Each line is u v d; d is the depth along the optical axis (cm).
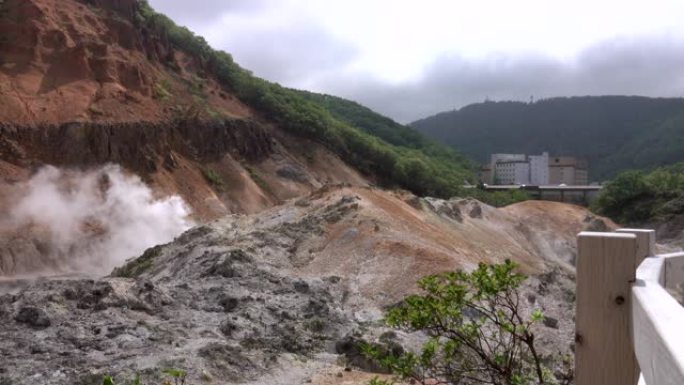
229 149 7950
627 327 321
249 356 1399
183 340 1458
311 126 9631
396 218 3141
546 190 12838
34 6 7031
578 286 335
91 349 1363
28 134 5894
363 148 10156
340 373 1376
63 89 6625
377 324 1791
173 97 7931
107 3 8362
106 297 1712
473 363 644
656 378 209
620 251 324
